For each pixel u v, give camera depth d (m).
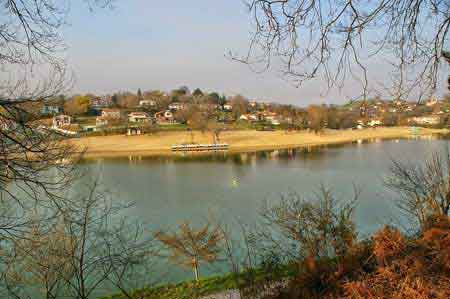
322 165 42.59
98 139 76.88
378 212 19.56
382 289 4.20
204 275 12.74
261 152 61.31
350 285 4.43
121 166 46.69
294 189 28.91
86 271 9.09
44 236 7.14
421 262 4.25
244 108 117.06
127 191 29.73
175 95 144.88
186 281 11.62
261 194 28.16
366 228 16.75
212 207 24.44
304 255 7.10
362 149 57.31
